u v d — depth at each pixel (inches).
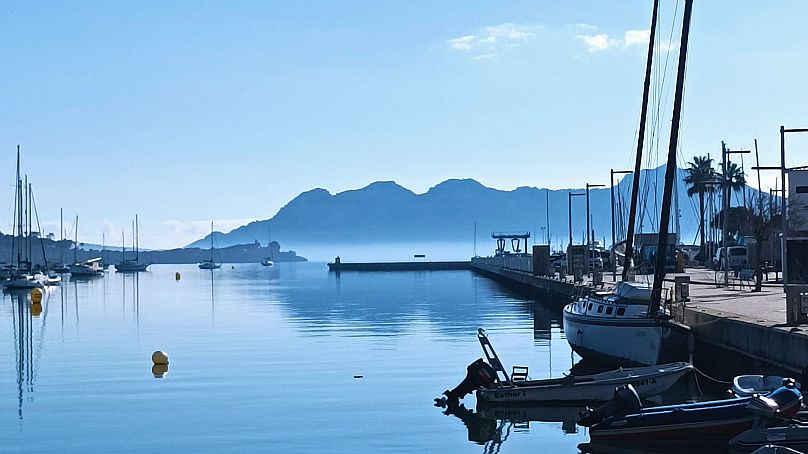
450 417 1269.7
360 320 2755.9
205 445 1114.7
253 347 2071.9
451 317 2819.9
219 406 1354.6
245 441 1132.5
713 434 1051.9
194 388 1513.3
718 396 1366.9
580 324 1713.8
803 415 1013.8
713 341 1583.4
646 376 1342.3
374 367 1718.8
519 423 1234.6
